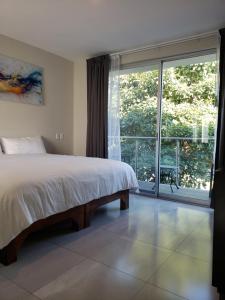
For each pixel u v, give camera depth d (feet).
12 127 11.51
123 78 13.41
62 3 8.11
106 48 12.37
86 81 14.25
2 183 5.65
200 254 6.32
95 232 7.66
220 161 9.63
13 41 11.27
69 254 6.20
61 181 6.82
